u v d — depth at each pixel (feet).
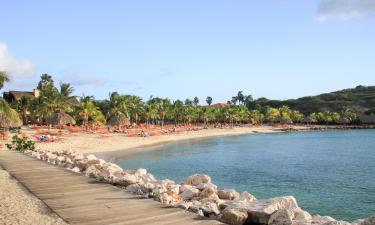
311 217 37.37
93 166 63.52
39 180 52.24
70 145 197.98
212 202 38.83
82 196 40.98
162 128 390.21
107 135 267.80
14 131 236.02
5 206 36.63
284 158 171.94
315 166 140.36
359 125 592.19
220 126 501.56
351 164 147.02
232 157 174.19
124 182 48.55
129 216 32.35
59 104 294.46
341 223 30.27
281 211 30.89
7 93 364.79
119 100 344.49
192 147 234.79
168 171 123.95
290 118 624.18
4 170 63.00
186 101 568.00
